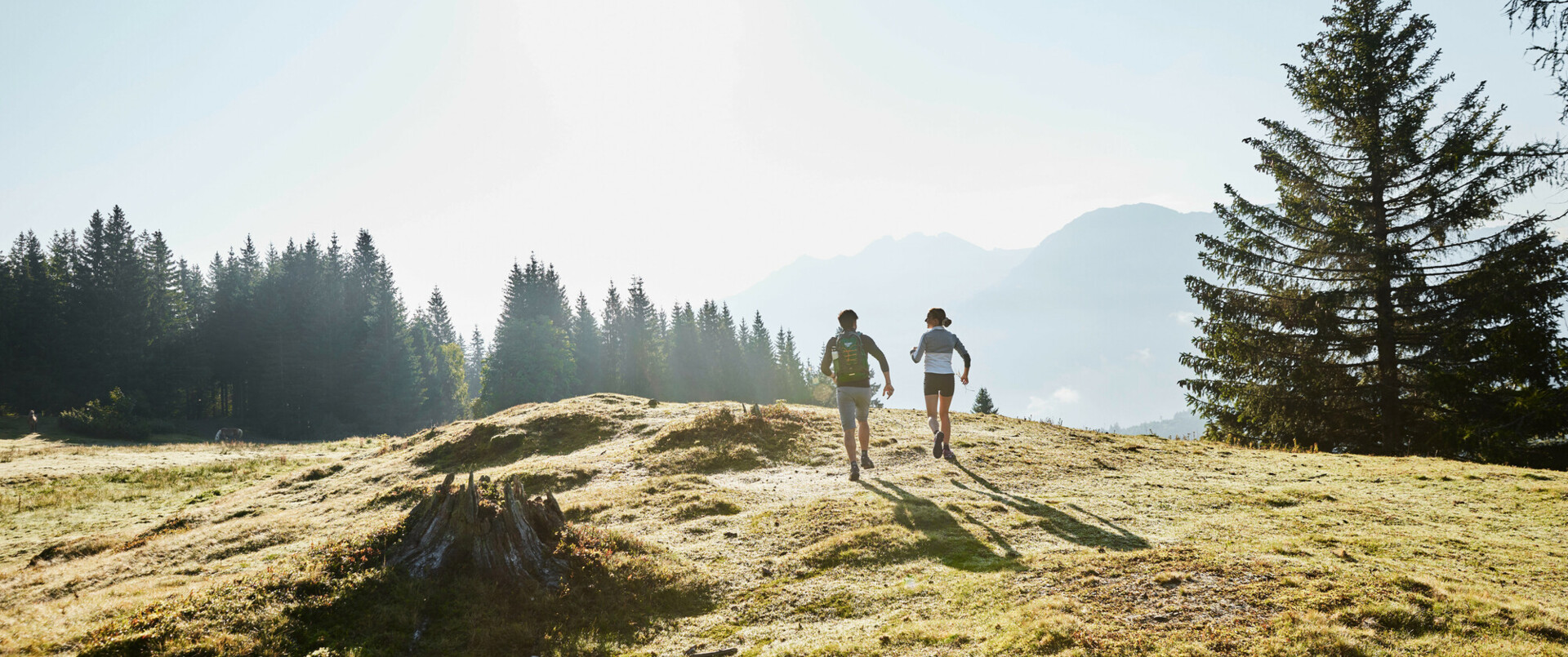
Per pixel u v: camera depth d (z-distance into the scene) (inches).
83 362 2701.8
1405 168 805.9
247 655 185.0
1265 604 174.9
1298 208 856.9
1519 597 180.9
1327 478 393.1
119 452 1302.9
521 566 240.8
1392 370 782.5
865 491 351.9
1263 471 422.6
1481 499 323.6
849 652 176.1
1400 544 243.6
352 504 473.7
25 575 355.6
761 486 413.7
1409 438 777.6
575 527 283.3
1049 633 165.9
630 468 509.0
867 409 396.8
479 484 271.1
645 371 3690.9
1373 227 826.2
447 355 3882.9
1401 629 157.4
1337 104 863.7
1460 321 757.9
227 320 3100.4
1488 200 742.5
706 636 207.0
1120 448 510.9
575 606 225.8
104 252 2893.7
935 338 416.5
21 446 1685.5
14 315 2657.5
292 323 3021.7
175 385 2849.4
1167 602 181.8
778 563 257.9
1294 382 829.8
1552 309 700.7
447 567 238.4
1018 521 286.5
